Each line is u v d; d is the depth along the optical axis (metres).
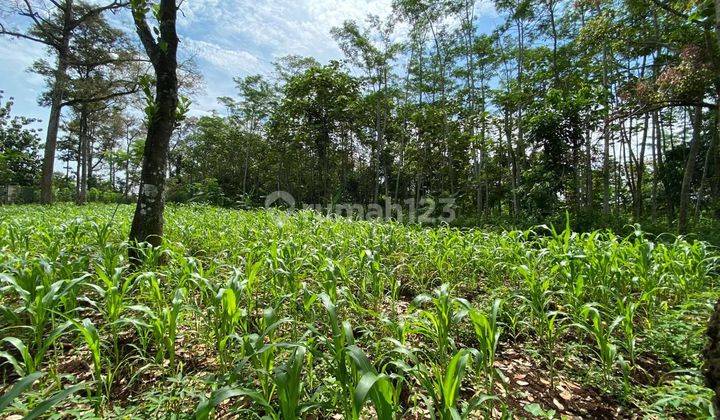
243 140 26.44
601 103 9.34
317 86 16.92
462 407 2.09
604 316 3.12
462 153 17.19
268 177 27.20
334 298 2.74
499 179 15.89
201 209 11.99
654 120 13.73
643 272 3.35
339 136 19.66
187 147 32.47
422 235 5.37
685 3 7.01
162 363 2.30
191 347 2.70
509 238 4.79
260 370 1.79
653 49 8.51
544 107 10.58
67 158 33.41
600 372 2.47
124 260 3.69
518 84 13.29
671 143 16.48
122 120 24.97
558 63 12.10
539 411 2.00
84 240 4.83
